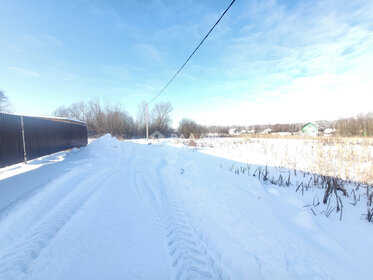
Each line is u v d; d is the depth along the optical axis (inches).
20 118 248.4
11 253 74.7
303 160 281.6
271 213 103.7
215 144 580.4
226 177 175.5
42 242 81.6
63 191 141.3
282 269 64.7
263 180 185.2
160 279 63.1
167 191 146.9
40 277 62.9
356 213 111.3
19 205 108.4
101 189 151.0
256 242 79.1
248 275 63.6
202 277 64.6
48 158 291.0
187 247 80.3
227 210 106.3
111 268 67.0
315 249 75.0
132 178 185.3
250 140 632.4
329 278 60.7
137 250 77.4
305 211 106.0
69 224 96.3
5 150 216.4
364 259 69.7
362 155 248.7
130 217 105.3
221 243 81.4
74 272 64.9
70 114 1440.7
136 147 461.7
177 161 271.3
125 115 1343.5
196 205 119.3
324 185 167.3
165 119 1391.5
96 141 342.6
